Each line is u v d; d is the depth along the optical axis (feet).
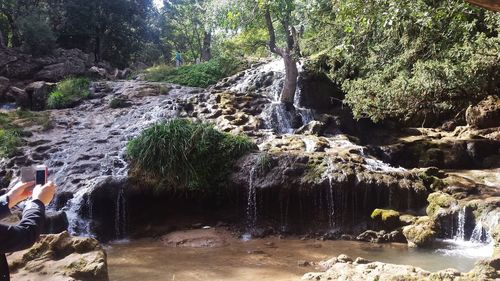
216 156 34.50
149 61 112.88
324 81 54.39
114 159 35.60
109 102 50.98
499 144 47.78
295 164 33.53
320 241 29.91
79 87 54.65
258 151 35.86
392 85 37.22
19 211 27.25
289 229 31.89
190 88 58.59
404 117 51.55
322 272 20.58
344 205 32.01
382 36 40.98
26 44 70.85
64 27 86.89
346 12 23.06
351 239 30.25
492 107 52.49
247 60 72.08
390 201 32.12
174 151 34.04
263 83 58.49
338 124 49.57
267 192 32.50
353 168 33.35
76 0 86.22
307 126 46.19
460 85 33.58
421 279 17.22
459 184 33.76
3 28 80.79
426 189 32.83
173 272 22.82
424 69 33.91
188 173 33.58
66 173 34.53
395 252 26.94
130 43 97.35
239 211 33.37
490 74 33.14
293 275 22.20
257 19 51.72
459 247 27.89
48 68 67.92
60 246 17.72
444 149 47.39
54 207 31.89
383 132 52.60
